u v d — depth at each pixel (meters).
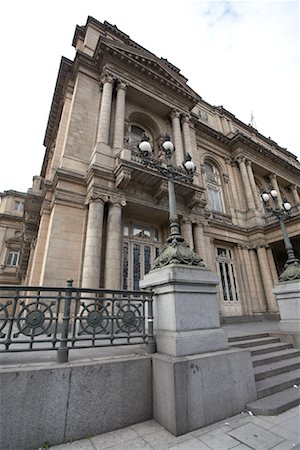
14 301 3.34
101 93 12.03
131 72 12.81
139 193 10.12
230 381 3.79
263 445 2.84
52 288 3.58
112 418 3.29
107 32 14.25
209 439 2.99
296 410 3.83
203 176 16.02
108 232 8.83
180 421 3.14
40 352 4.28
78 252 8.68
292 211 14.52
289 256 7.77
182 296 4.09
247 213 16.47
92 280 7.90
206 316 4.24
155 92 13.54
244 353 4.17
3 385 2.89
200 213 12.20
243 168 17.72
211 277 4.48
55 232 8.53
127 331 3.95
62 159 9.68
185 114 14.45
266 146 23.56
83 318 3.68
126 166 9.10
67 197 9.12
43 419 2.94
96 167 9.21
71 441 2.98
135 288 9.97
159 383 3.54
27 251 17.14
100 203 8.93
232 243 14.98
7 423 2.80
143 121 13.88
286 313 7.14
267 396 4.19
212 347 4.00
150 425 3.39
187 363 3.42
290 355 5.93
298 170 21.48
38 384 3.02
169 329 3.95
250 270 14.59
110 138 11.02
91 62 12.24
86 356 3.85
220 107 21.11
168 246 4.84
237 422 3.43
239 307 13.66
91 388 3.26
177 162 12.65
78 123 10.69
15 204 26.91
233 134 19.02
